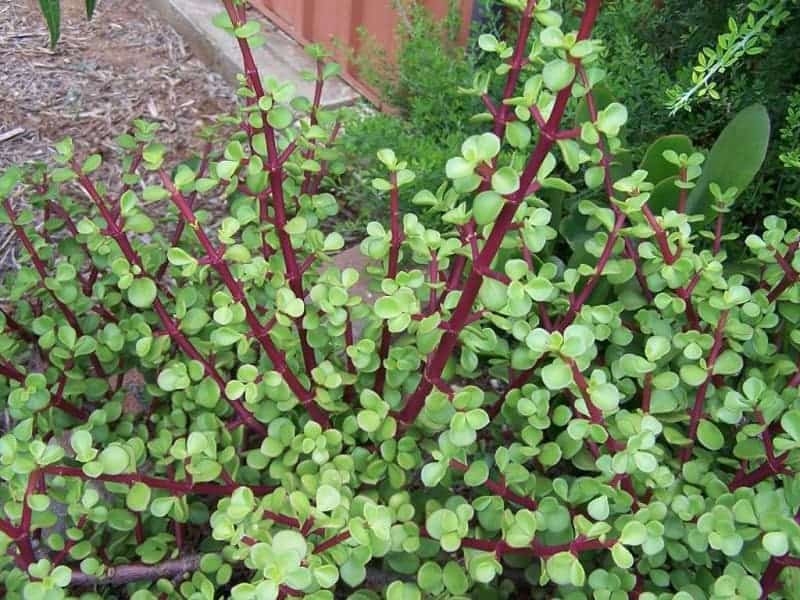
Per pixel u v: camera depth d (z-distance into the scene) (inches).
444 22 90.1
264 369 46.1
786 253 47.5
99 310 53.6
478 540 37.5
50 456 36.4
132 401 55.6
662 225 44.4
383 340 45.4
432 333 38.5
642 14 76.0
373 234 44.4
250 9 129.2
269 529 39.0
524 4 39.5
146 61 117.6
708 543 37.7
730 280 46.1
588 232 60.5
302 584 31.3
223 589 48.0
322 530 38.4
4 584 42.1
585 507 42.2
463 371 47.1
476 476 38.2
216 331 40.2
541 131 31.5
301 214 50.7
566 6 79.4
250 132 51.3
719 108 70.4
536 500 41.7
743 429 39.4
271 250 51.2
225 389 41.9
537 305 48.6
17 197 86.8
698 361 44.4
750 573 37.9
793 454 38.5
